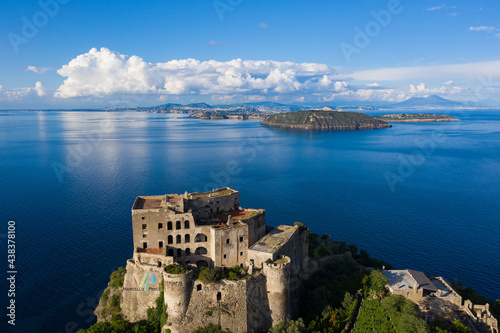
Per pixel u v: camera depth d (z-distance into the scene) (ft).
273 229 363.56
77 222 532.73
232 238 309.83
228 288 283.59
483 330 303.48
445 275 423.23
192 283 284.00
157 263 301.02
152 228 311.47
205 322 282.15
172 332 279.28
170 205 316.60
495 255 470.80
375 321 293.64
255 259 307.17
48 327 326.03
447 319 309.63
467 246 497.05
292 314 315.99
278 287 291.58
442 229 557.33
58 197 654.53
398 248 490.08
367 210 645.10
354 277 361.71
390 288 328.29
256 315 289.94
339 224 574.15
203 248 318.04
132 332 289.94
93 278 393.70
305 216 609.01
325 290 341.62
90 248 453.99
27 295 365.20
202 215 347.15
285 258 304.50
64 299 361.30
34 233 493.77
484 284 404.77
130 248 456.45
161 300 294.05
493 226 570.05
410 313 294.05
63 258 430.61
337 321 300.40
